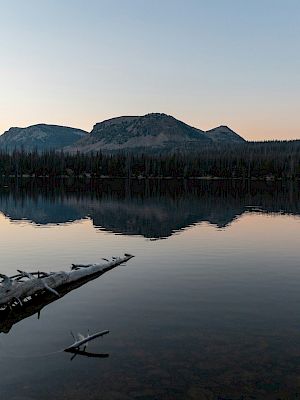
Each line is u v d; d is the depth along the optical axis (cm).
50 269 2345
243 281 2069
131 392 1012
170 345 1286
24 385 1059
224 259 2611
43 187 11894
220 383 1048
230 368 1128
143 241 3309
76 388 1038
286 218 4912
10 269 2342
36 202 6988
